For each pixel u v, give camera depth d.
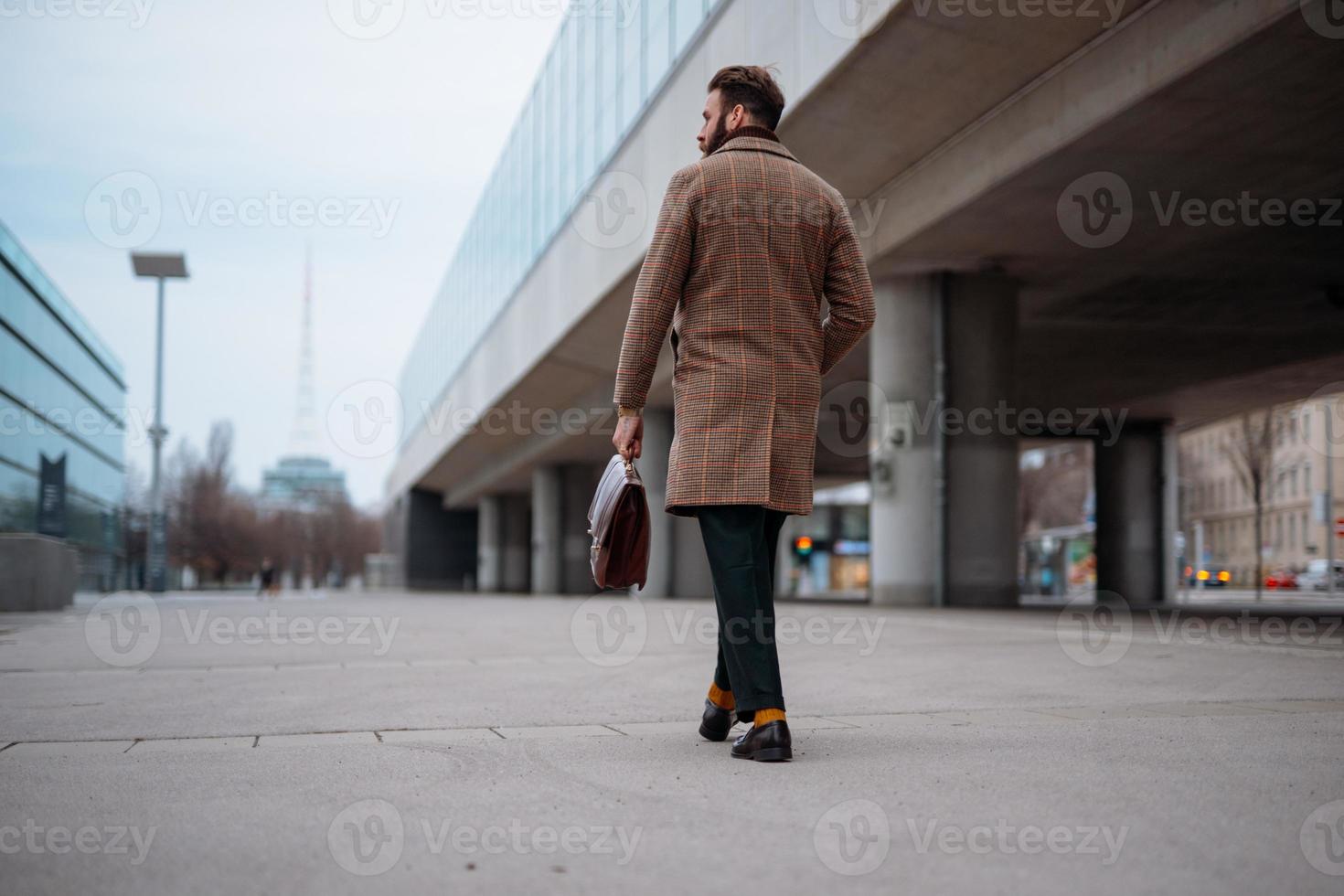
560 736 3.91
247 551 77.69
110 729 4.28
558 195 28.52
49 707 5.11
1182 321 23.08
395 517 87.00
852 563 56.44
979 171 14.76
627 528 3.50
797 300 3.48
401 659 8.17
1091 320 23.00
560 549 45.84
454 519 71.75
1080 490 69.38
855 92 13.90
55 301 40.53
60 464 29.08
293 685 6.14
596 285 24.31
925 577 18.39
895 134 15.16
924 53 12.85
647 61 20.75
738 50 16.25
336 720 4.48
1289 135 12.76
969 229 16.38
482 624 14.73
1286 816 2.51
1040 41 12.52
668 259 3.42
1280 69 11.05
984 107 14.19
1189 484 59.22
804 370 3.48
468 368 44.28
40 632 12.80
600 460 45.50
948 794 2.75
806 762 3.25
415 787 2.92
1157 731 3.86
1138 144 13.07
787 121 14.76
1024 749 3.47
